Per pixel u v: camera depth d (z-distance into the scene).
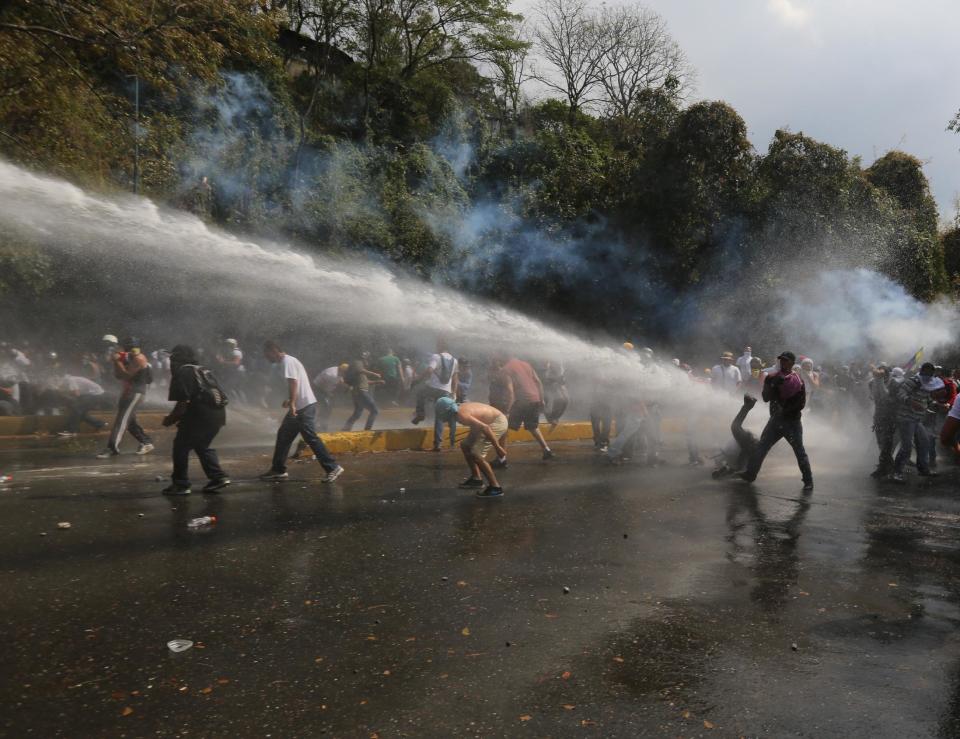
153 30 15.06
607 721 3.21
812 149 26.75
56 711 3.27
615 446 11.02
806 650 3.99
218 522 6.77
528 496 8.27
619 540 6.29
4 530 6.38
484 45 39.06
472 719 3.22
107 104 16.53
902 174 32.25
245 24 16.12
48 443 12.91
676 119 28.50
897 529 6.88
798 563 5.66
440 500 7.96
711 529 6.75
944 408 12.30
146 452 11.38
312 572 5.31
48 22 14.52
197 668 3.72
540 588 5.00
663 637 4.15
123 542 6.04
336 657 3.86
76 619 4.36
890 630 4.30
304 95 34.88
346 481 9.12
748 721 3.21
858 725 3.18
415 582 5.10
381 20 36.69
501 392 11.31
